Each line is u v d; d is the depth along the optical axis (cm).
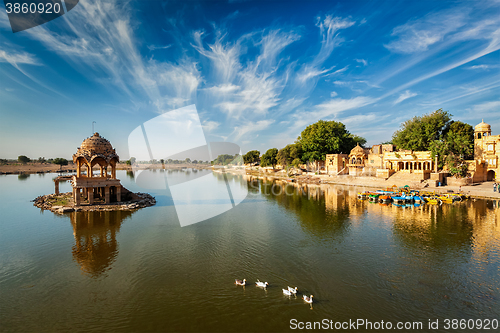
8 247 2630
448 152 6544
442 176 6488
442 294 1772
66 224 3441
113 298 1731
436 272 2070
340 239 2838
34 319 1516
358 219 3691
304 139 11100
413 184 6353
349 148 10562
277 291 1808
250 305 1650
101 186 4494
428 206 4481
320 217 3828
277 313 1572
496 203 4616
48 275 2045
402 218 3709
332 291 1812
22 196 5969
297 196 5822
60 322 1491
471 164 6322
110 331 1416
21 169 16412
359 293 1788
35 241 2800
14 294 1777
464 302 1681
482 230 3083
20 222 3534
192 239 2842
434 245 2630
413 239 2806
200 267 2170
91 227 3297
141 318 1526
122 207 4316
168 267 2172
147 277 2005
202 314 1561
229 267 2170
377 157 8475
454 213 3938
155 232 3092
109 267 2178
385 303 1673
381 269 2128
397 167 7562
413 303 1673
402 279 1970
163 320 1509
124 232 3094
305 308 1620
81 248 2592
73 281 1950
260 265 2208
